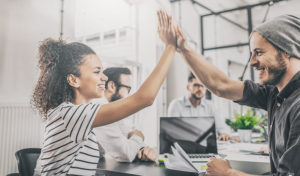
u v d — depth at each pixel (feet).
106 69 4.78
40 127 7.49
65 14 9.22
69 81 2.44
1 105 6.61
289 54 2.25
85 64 2.50
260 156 4.04
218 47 14.57
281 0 12.42
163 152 4.09
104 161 3.71
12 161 6.82
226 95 3.38
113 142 3.68
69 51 2.48
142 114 12.35
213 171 2.65
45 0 8.47
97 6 11.46
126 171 3.09
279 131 2.42
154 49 13.48
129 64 11.92
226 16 14.32
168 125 4.23
